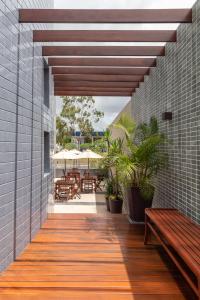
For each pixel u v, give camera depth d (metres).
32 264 3.36
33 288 2.77
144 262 3.44
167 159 5.08
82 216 5.92
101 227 5.03
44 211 5.45
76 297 2.61
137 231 4.78
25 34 4.01
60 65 5.77
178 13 3.84
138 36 4.43
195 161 3.71
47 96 6.01
